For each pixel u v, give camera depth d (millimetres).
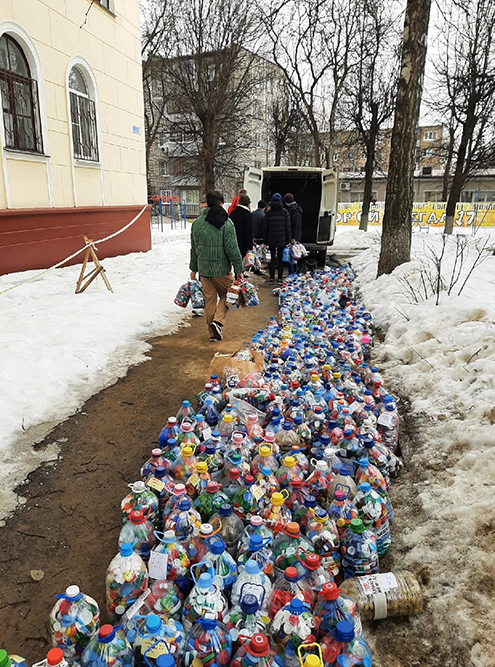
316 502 2658
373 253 13633
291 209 11641
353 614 2039
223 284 6902
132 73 14719
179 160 32844
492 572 2498
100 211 12922
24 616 2529
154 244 17844
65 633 1977
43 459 3900
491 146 19656
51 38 10750
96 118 12742
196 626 1974
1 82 9391
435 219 32438
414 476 3512
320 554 2441
